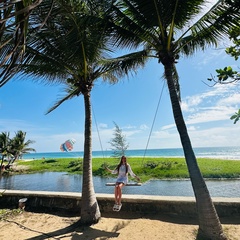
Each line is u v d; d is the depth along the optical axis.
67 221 5.31
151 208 5.37
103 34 4.81
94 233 4.45
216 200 4.98
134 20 4.79
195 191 4.03
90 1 4.30
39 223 5.22
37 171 29.59
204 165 22.00
